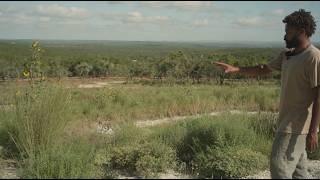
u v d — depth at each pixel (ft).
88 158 17.98
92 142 22.02
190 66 167.63
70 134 23.06
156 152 19.57
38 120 20.21
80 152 18.81
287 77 13.14
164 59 189.16
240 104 48.57
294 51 13.26
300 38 12.96
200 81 155.94
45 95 21.20
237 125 23.13
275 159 13.14
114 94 51.47
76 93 54.34
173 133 23.57
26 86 21.94
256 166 18.79
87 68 212.84
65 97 22.09
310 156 21.88
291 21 12.96
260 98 53.11
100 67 230.07
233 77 135.03
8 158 20.43
